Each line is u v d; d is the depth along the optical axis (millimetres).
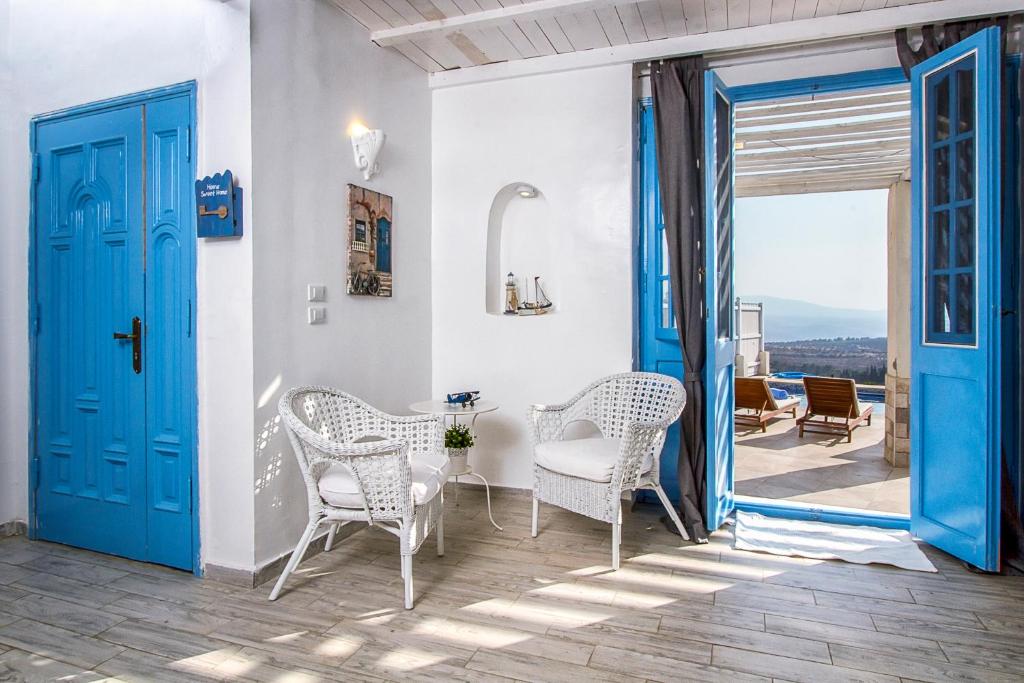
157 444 2764
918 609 2352
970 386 2688
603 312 3678
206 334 2621
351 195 3178
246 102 2514
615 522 2730
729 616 2299
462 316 4027
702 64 3398
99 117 2893
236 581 2574
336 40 3078
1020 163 2844
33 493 3117
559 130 3748
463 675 1910
